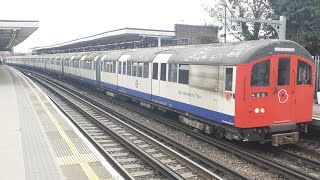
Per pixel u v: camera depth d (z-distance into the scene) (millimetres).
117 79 22812
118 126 15578
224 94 11562
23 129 12391
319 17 22109
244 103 10969
